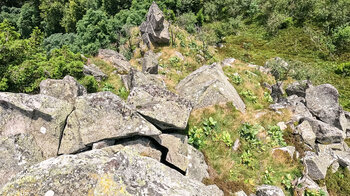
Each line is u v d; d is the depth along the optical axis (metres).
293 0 39.91
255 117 15.90
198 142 13.04
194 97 15.66
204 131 13.96
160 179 7.03
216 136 13.80
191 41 31.42
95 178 6.42
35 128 9.45
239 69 24.80
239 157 13.30
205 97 15.59
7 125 9.14
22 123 9.33
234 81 20.38
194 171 11.23
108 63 23.09
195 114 14.77
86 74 18.73
